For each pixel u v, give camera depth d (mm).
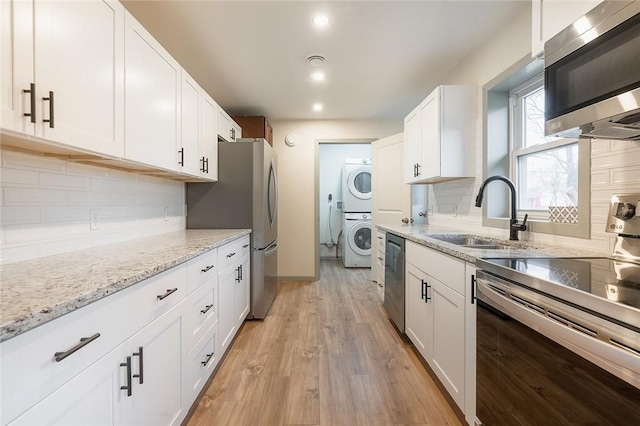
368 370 1921
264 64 2611
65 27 1023
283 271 4301
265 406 1579
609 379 706
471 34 2160
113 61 1274
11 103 850
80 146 1095
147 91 1537
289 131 4285
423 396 1659
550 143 1844
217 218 2762
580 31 1064
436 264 1690
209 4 1832
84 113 1112
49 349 656
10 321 562
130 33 1391
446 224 2877
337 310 3041
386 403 1601
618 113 930
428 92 3236
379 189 4047
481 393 1229
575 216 1521
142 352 1014
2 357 558
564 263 1142
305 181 4285
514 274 1027
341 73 2793
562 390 836
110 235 1699
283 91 3215
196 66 2645
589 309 761
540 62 1797
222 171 2756
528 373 967
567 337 808
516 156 2162
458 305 1429
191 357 1452
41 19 933
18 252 1170
